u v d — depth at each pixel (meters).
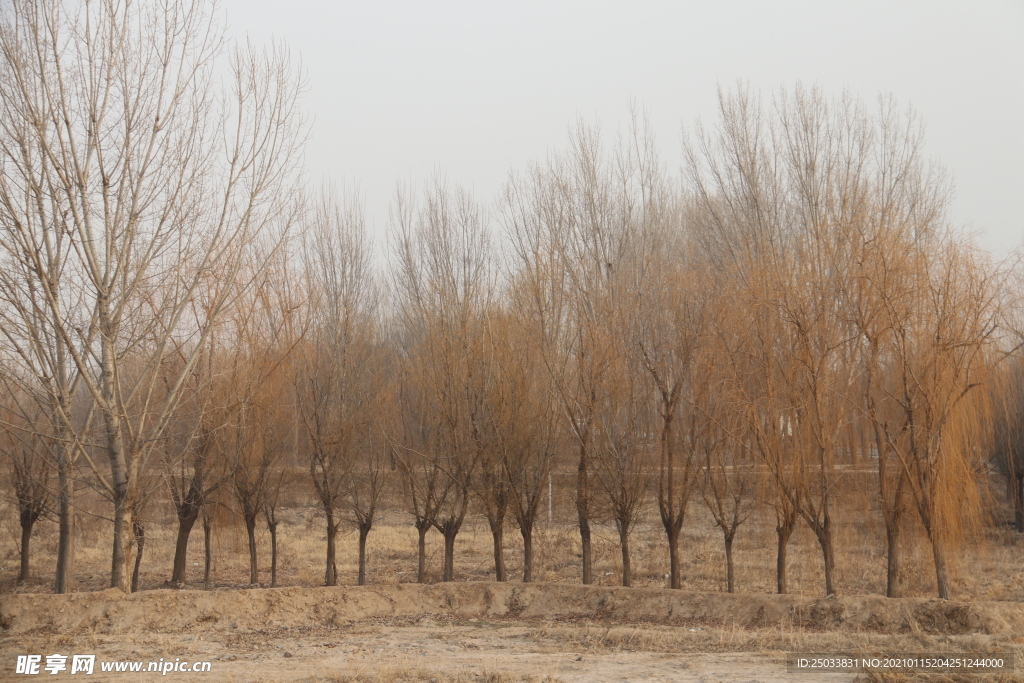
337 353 19.55
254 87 16.09
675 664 11.22
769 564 20.12
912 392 14.63
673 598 15.24
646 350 17.55
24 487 18.41
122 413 14.62
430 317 19.61
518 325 18.66
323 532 29.36
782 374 15.76
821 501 15.38
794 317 15.55
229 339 17.88
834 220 16.52
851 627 13.55
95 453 16.59
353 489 18.95
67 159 13.98
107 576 21.12
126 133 14.66
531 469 18.08
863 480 15.68
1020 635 12.05
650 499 18.11
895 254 14.91
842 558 16.70
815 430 15.44
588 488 17.64
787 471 15.49
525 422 18.00
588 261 19.14
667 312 17.53
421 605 15.91
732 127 25.64
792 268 16.27
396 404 19.70
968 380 14.39
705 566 20.81
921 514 14.46
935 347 14.45
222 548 23.22
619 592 15.68
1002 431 19.30
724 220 25.58
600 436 17.36
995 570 19.09
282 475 19.39
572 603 15.80
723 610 14.70
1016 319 14.96
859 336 15.41
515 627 14.52
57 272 14.32
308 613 14.99
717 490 16.34
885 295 14.70
